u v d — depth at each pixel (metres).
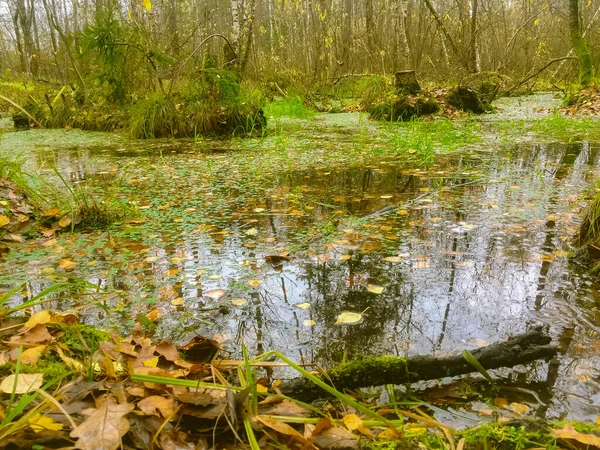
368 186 4.08
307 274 2.28
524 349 1.45
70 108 9.90
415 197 3.66
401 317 1.84
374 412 1.18
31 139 7.98
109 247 2.71
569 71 15.29
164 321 1.85
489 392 1.38
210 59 8.27
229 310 1.94
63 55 14.88
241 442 1.05
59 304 1.99
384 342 1.66
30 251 2.67
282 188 4.07
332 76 14.58
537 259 2.37
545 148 5.79
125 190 4.10
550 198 3.49
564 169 4.52
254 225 3.06
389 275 2.23
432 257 2.43
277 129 8.40
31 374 1.24
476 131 7.46
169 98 8.20
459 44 15.19
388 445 1.09
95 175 4.78
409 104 9.70
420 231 2.85
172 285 2.19
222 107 7.97
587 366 1.48
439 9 19.84
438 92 10.23
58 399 1.15
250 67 13.97
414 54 15.44
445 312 1.87
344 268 2.33
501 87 13.73
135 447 1.01
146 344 1.56
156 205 3.60
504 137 6.62
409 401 1.35
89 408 1.08
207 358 1.57
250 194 3.90
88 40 8.48
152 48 8.60
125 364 1.40
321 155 5.68
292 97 11.66
